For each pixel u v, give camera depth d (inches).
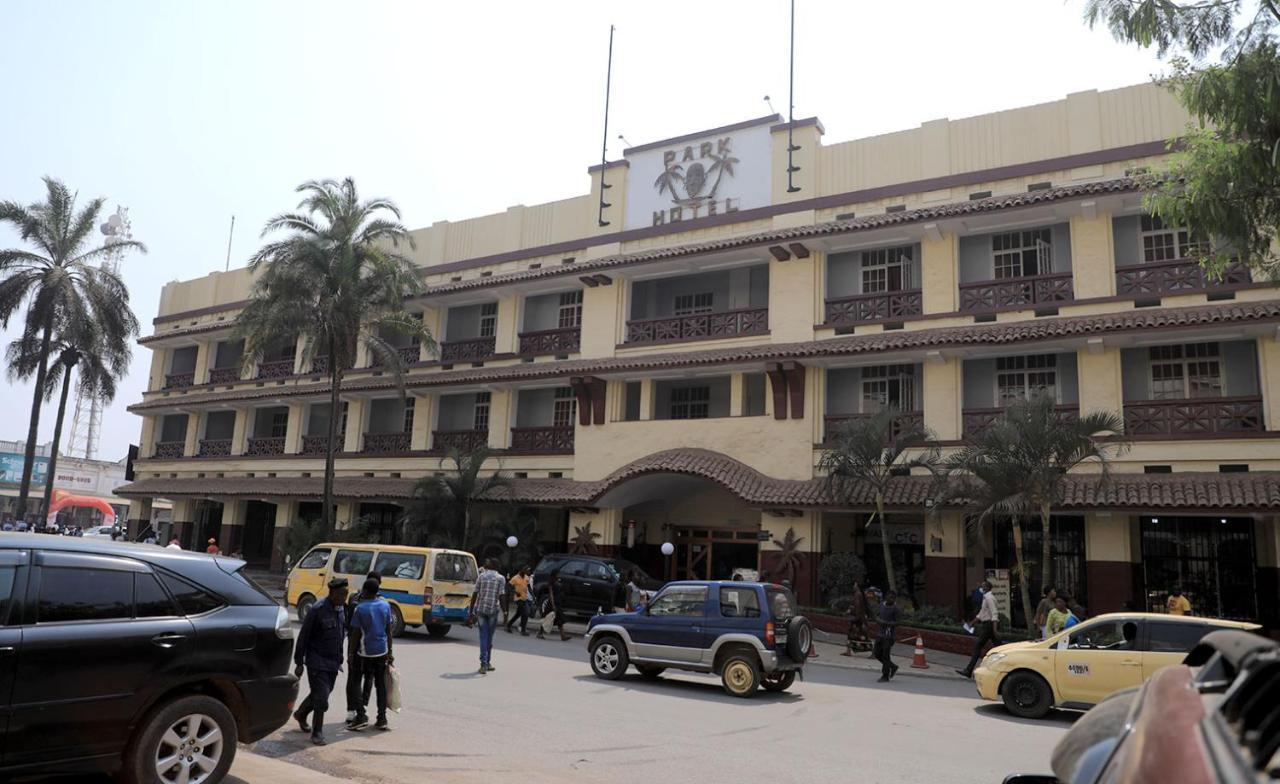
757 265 1045.8
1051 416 714.8
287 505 1327.5
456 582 727.1
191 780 247.0
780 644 506.0
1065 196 812.6
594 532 1025.5
